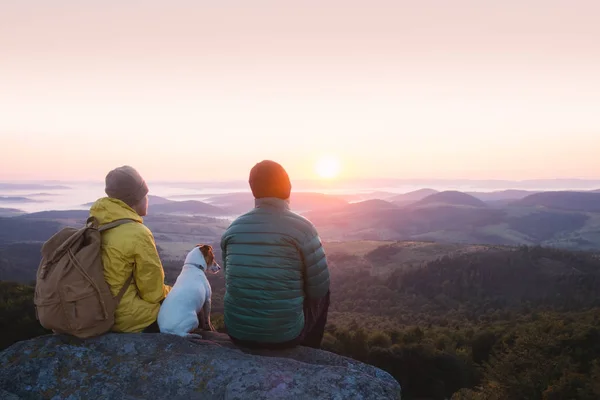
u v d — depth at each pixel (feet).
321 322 12.54
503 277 386.93
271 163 11.78
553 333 118.93
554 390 83.66
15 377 10.12
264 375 9.66
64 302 10.68
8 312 62.90
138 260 11.51
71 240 11.20
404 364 110.22
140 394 9.64
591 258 431.02
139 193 12.42
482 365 125.59
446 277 390.83
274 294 10.98
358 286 393.50
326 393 9.11
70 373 10.25
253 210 11.68
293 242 11.09
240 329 11.39
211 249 13.94
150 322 12.09
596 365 90.89
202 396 9.46
